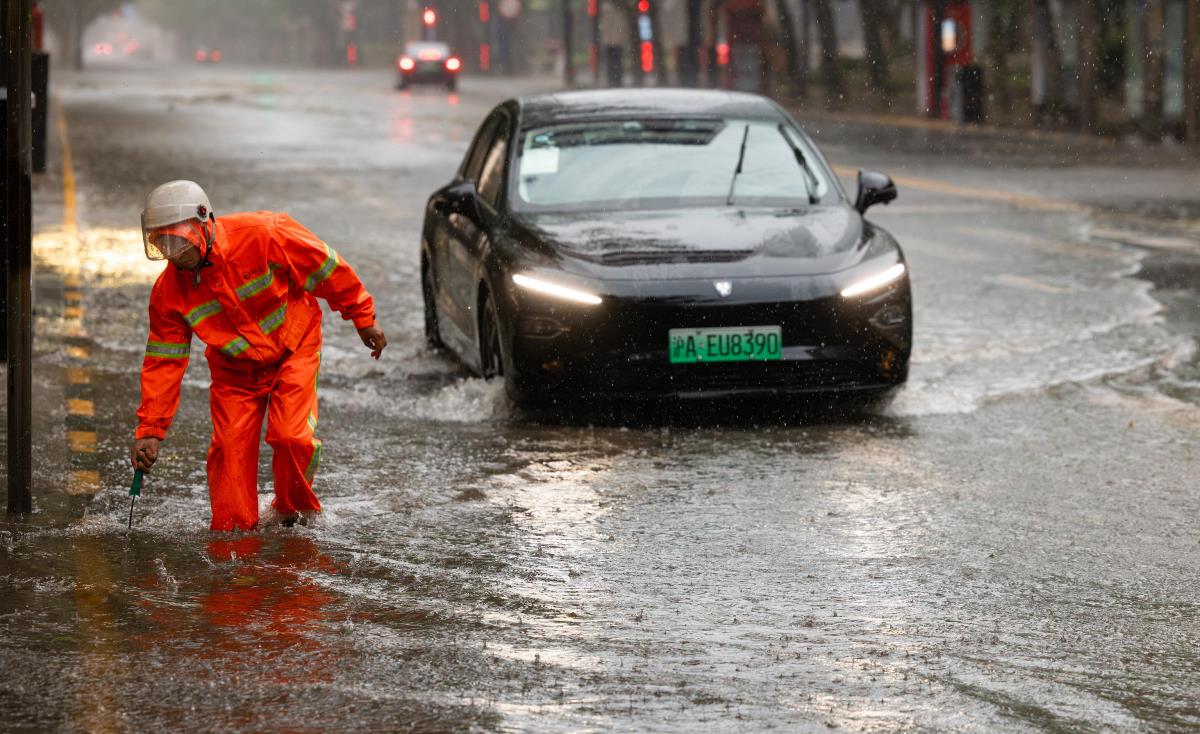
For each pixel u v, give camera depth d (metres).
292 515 17.08
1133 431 21.56
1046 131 88.44
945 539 16.66
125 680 12.52
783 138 25.95
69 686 12.40
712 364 21.98
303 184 57.88
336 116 102.56
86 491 18.38
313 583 15.03
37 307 31.11
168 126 91.00
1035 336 28.48
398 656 13.09
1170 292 33.34
